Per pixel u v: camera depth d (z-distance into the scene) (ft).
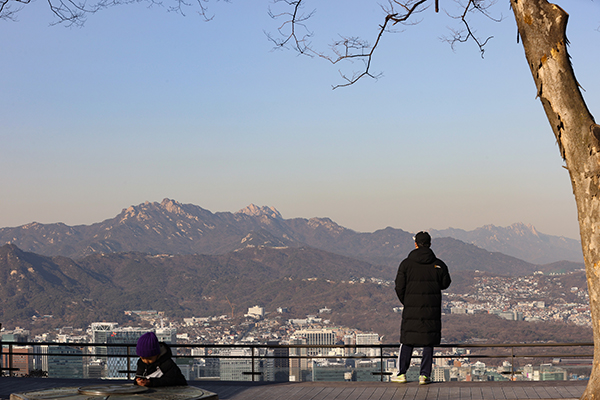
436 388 24.35
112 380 28.32
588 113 16.46
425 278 24.39
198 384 26.76
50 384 27.22
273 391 24.67
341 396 23.07
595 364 16.87
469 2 25.90
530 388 24.13
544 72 16.84
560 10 16.46
